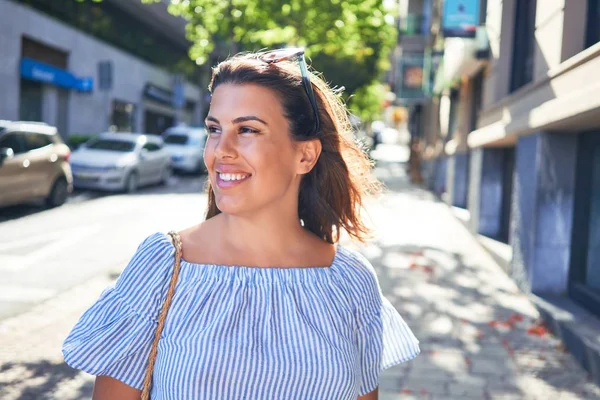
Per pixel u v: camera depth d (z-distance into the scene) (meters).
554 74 5.95
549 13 6.54
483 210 9.94
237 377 1.28
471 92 13.48
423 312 5.96
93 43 24.23
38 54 20.52
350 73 28.12
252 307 1.35
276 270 1.41
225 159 1.37
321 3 16.58
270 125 1.39
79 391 4.09
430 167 19.94
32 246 8.66
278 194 1.42
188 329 1.31
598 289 5.60
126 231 10.00
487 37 10.48
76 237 9.39
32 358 4.61
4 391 4.04
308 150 1.51
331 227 1.73
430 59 19.05
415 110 28.50
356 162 1.73
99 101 25.05
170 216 11.67
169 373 1.29
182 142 21.16
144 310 1.33
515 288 6.96
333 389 1.34
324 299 1.42
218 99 1.40
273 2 16.23
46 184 11.85
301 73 1.47
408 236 10.24
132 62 28.28
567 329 5.01
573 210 6.32
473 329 5.46
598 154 5.77
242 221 1.43
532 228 6.43
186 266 1.36
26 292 6.37
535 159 6.45
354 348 1.44
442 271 7.74
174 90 33.75
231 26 17.36
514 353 4.88
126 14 27.64
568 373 4.50
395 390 4.13
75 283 6.77
